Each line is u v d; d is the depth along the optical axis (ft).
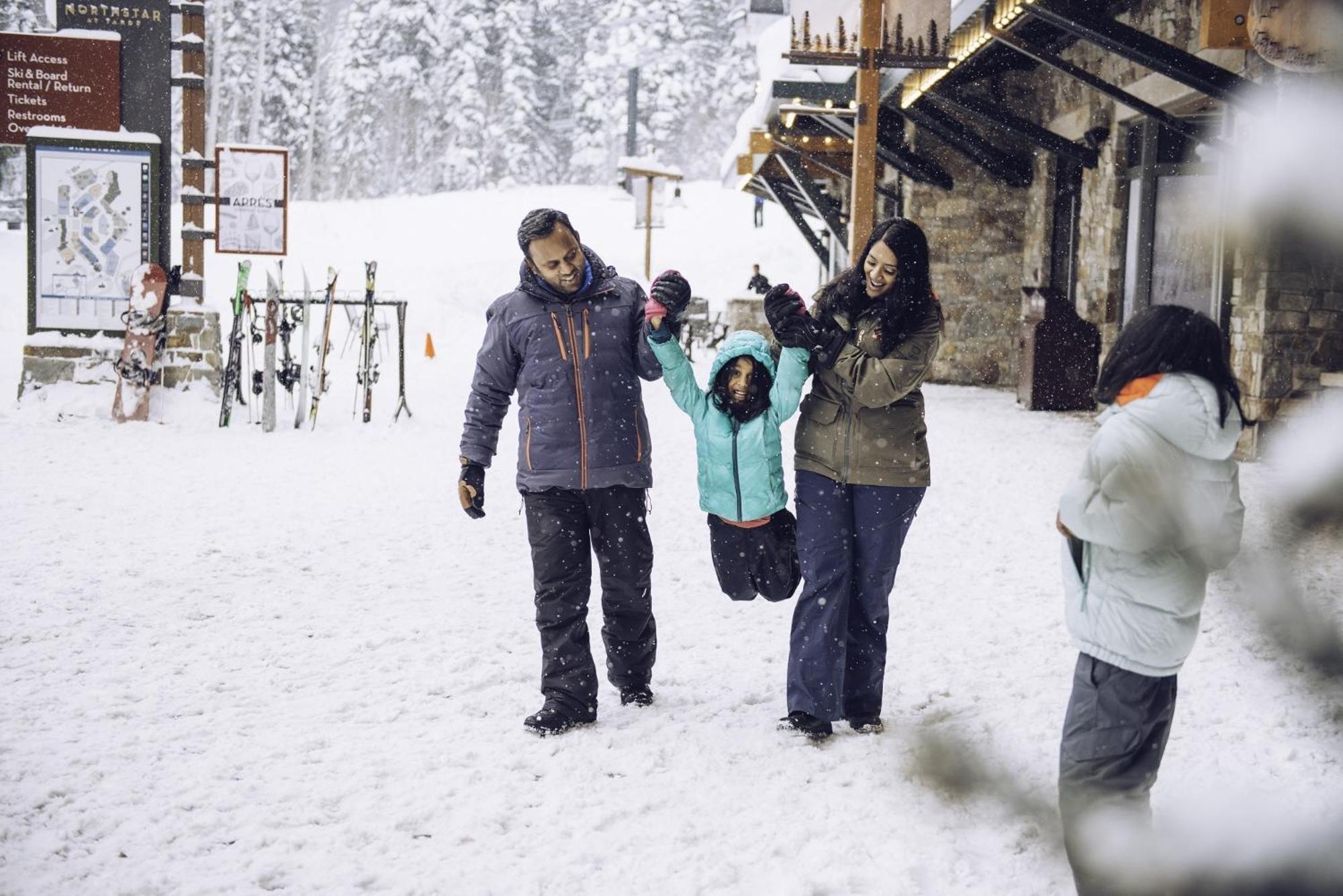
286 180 40.04
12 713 12.14
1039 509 24.41
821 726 11.55
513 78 207.41
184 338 38.86
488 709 12.55
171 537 21.34
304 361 37.47
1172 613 7.38
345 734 11.73
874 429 11.45
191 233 39.50
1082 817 7.56
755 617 16.66
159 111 39.11
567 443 12.09
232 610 16.66
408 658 14.48
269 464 30.27
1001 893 8.33
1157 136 37.86
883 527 11.51
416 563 19.81
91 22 38.81
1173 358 7.11
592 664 12.21
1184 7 34.09
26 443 32.12
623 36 212.02
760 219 136.87
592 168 210.18
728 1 219.20
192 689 13.16
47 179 38.34
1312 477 3.48
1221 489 7.16
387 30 212.43
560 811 9.85
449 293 95.25
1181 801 9.41
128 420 37.14
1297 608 3.59
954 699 12.86
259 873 8.59
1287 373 29.71
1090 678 7.68
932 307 11.22
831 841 9.20
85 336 38.60
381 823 9.55
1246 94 28.09
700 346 80.89
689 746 11.37
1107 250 43.50
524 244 11.95
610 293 12.41
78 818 9.49
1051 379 44.19
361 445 34.22
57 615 16.06
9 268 73.82
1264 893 5.42
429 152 209.36
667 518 23.80
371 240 120.67
